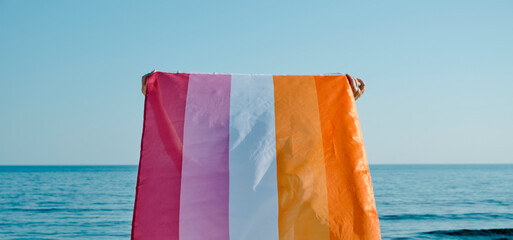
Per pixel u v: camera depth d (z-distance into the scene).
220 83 2.54
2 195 34.31
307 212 2.28
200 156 2.35
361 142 2.45
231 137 2.38
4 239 16.58
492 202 30.02
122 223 20.67
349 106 2.50
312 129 2.42
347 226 2.28
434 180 59.84
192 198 2.29
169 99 2.46
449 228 18.42
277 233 2.25
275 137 2.39
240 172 2.32
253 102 2.47
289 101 2.48
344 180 2.35
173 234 2.25
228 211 2.27
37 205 28.05
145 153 2.36
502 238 16.09
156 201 2.28
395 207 27.16
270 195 2.29
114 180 57.03
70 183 50.44
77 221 21.23
